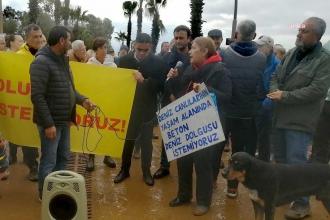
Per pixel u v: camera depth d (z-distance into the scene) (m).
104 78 5.68
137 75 5.61
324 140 5.72
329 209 4.46
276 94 4.62
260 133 6.21
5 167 5.70
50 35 4.57
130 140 5.99
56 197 3.70
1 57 5.48
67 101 4.75
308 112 4.69
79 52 6.91
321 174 4.33
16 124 5.62
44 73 4.52
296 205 4.97
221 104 4.92
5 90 5.55
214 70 4.80
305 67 4.61
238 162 4.08
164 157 6.35
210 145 4.80
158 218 4.88
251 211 5.20
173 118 5.00
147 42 5.65
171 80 5.40
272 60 5.95
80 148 5.85
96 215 4.87
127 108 5.77
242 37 5.19
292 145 4.79
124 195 5.57
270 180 4.08
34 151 5.86
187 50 6.06
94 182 6.04
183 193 5.25
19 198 5.30
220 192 5.84
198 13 23.66
